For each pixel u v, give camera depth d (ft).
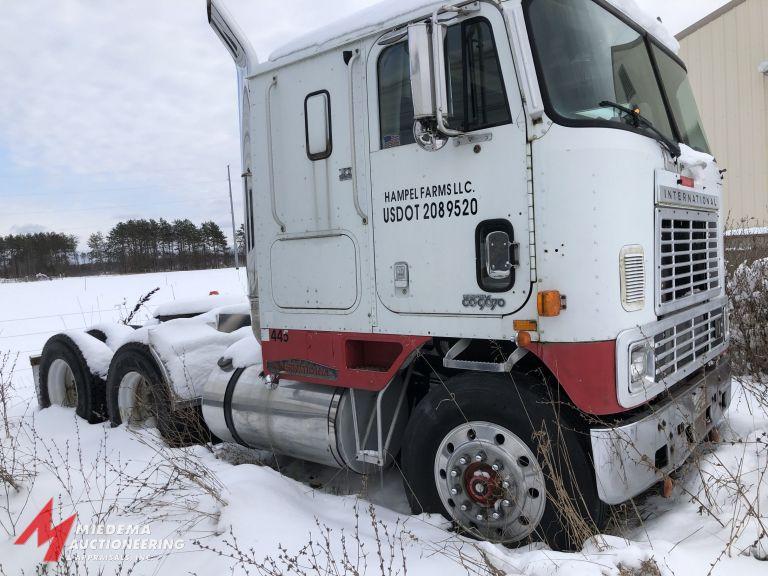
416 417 11.86
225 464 14.92
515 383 10.80
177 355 17.56
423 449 11.73
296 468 15.88
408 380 13.26
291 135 13.73
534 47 10.28
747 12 37.47
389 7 12.09
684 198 11.94
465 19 10.95
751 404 16.15
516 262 10.46
